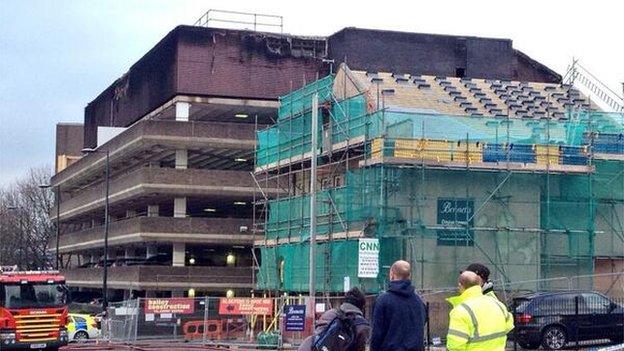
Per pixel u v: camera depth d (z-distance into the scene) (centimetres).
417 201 3784
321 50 6219
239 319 4147
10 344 3275
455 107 4406
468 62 6006
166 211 6675
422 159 3731
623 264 4103
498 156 3838
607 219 4072
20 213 11256
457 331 960
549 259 3928
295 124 4681
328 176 4550
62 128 10512
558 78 6225
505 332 984
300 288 4353
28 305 3316
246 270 5741
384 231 3731
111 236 6341
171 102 6122
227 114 6431
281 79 6153
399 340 1041
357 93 4388
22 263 11144
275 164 4869
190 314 4141
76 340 4350
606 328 2894
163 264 6150
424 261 3759
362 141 3938
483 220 3859
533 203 3912
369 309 3488
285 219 4653
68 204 8025
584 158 3950
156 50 6512
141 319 4119
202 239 5675
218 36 6100
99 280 6544
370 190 3825
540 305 2891
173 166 6581
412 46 5953
